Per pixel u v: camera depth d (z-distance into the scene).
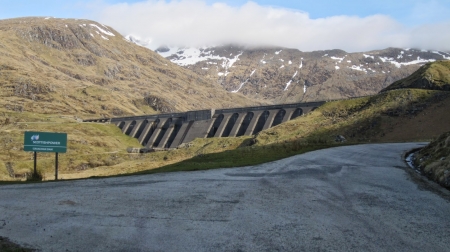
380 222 18.30
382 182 29.86
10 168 125.81
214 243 15.47
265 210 20.69
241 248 14.88
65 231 17.30
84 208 21.67
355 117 130.88
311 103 165.25
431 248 14.81
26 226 18.19
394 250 14.58
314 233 16.61
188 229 17.34
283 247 14.93
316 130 126.38
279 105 175.88
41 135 50.81
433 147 42.66
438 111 116.81
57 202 23.53
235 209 20.95
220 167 41.62
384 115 123.88
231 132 182.38
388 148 64.75
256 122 179.38
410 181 30.34
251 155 56.69
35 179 45.75
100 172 98.25
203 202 22.77
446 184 27.95
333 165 41.25
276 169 38.38
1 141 175.25
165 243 15.55
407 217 19.23
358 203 22.36
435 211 20.48
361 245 15.09
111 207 21.78
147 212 20.48
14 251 14.55
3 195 26.95
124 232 17.03
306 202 22.61
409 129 111.06
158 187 28.41
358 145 73.06
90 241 15.90
